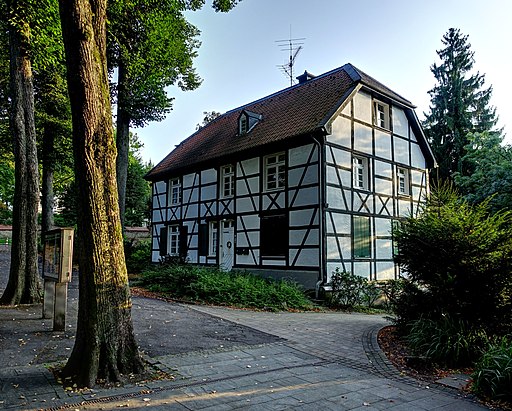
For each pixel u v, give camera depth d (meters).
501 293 6.36
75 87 4.81
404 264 7.64
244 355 6.17
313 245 13.82
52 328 7.23
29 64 9.95
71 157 25.28
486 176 18.36
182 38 19.02
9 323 7.56
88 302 4.73
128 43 16.84
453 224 6.97
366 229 15.19
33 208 9.88
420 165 18.42
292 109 16.86
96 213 4.81
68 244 7.05
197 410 3.94
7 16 9.41
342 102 14.38
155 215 22.94
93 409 3.87
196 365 5.50
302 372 5.41
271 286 12.71
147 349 6.20
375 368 5.75
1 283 13.56
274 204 15.41
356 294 13.33
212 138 20.95
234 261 16.95
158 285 13.78
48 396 4.15
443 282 6.72
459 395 4.69
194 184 20.06
